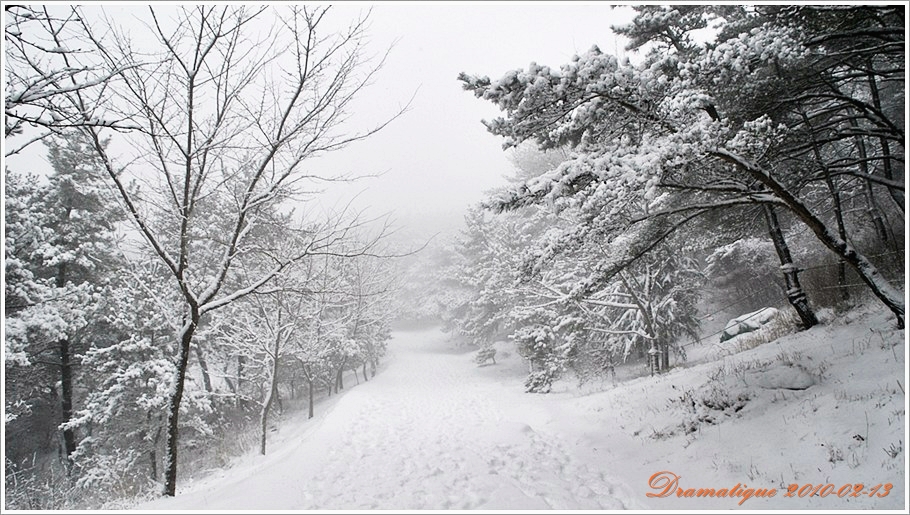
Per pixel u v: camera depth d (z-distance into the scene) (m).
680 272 16.84
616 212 6.85
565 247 7.64
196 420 15.14
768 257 17.69
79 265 16.27
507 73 6.14
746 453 6.29
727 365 10.40
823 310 11.80
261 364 15.31
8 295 12.26
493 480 6.80
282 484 6.62
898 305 7.12
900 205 9.79
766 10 6.98
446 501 5.98
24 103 3.71
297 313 13.55
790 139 7.76
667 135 6.76
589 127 7.33
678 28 10.23
